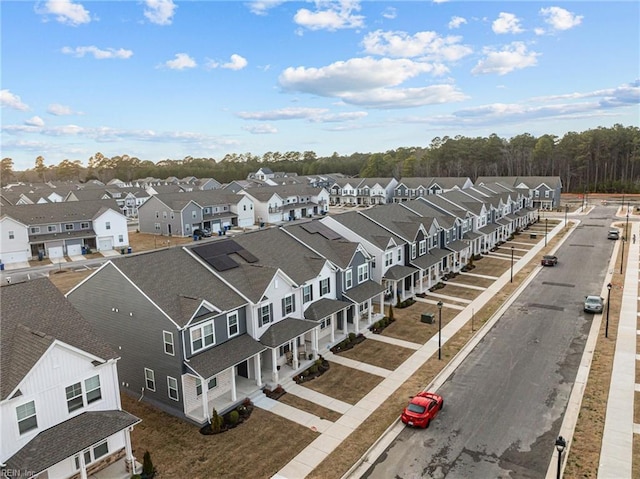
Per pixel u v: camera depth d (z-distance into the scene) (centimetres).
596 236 6881
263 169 17462
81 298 2708
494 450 1980
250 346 2570
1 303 1956
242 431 2192
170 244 7206
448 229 5116
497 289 4394
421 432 2139
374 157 17600
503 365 2802
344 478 1822
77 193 10294
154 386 2447
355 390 2562
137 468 1925
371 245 3953
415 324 3547
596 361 2786
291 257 3306
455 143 16150
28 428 1695
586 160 13725
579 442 2002
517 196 8169
